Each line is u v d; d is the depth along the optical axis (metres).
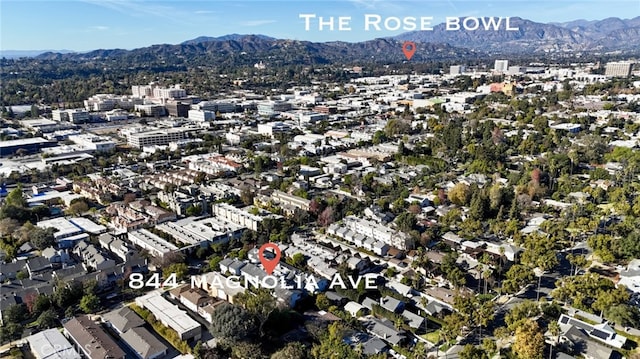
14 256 160.38
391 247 162.12
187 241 167.00
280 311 122.06
